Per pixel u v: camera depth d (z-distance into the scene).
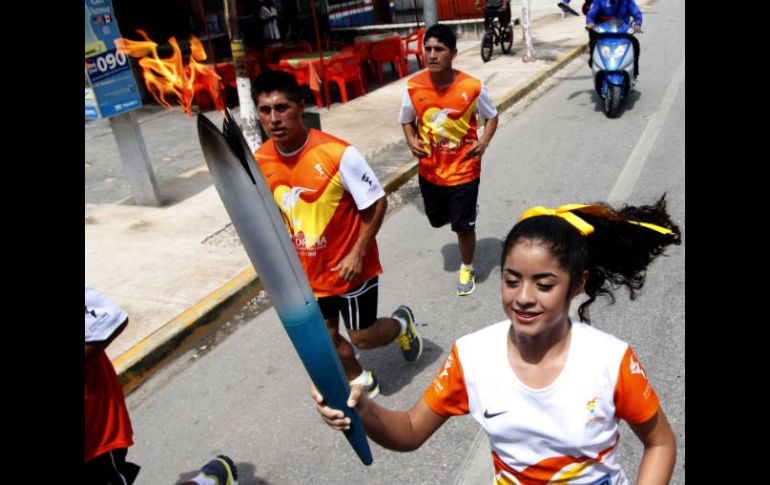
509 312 1.58
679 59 11.57
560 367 1.59
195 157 9.14
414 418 1.85
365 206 3.13
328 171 3.08
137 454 3.58
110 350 4.43
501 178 7.09
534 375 1.61
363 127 9.47
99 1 6.29
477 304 4.70
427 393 1.85
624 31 8.59
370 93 11.70
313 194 3.13
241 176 1.51
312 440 3.53
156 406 4.00
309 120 4.87
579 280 1.57
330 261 3.25
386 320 3.67
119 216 6.91
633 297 1.98
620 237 1.88
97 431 2.43
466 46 15.66
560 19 18.12
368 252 3.34
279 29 14.23
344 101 11.08
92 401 2.41
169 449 3.60
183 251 5.88
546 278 1.52
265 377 4.16
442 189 4.54
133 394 4.17
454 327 4.43
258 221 1.52
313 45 14.36
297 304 1.59
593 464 1.64
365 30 16.70
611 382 1.57
